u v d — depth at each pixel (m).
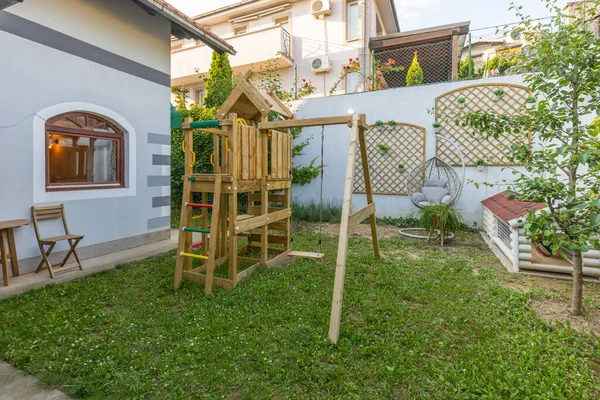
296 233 5.69
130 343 2.09
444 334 2.18
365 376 1.75
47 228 3.63
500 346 2.03
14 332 2.19
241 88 3.55
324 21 9.84
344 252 2.41
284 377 1.73
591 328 2.29
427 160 6.34
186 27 4.98
